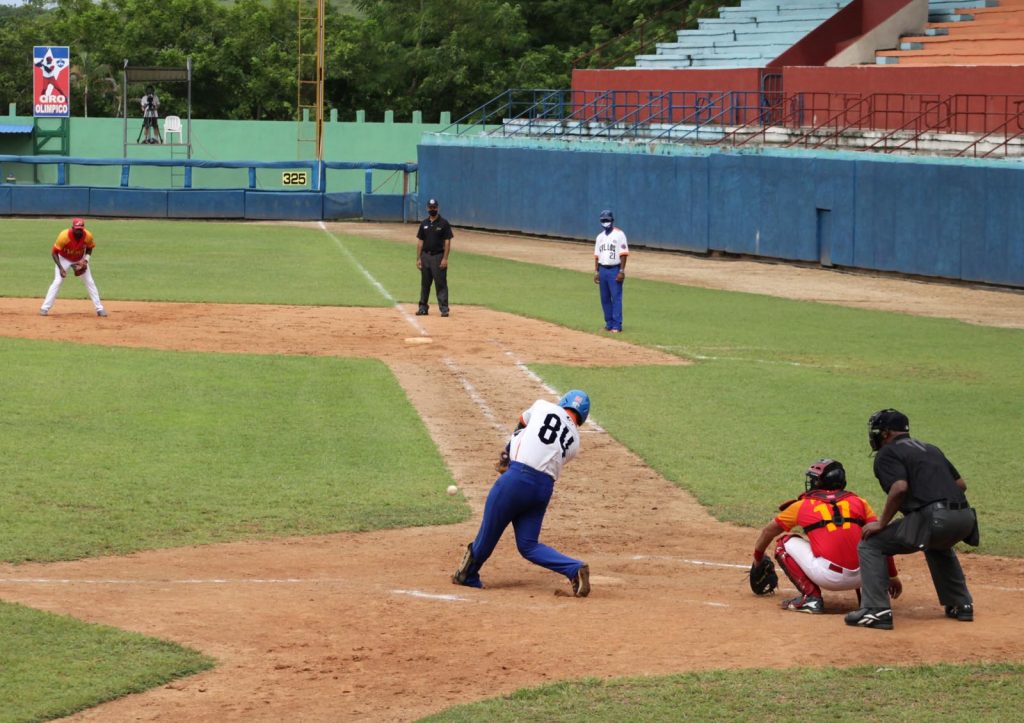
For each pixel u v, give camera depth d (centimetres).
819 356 6319
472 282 9431
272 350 6044
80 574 2708
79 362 5447
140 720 1870
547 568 2714
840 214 10875
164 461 3825
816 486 2572
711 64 14812
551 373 5581
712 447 4262
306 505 3431
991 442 4388
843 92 12394
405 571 2838
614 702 1931
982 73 11031
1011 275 9488
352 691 1991
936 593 2738
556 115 17175
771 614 2486
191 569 2791
